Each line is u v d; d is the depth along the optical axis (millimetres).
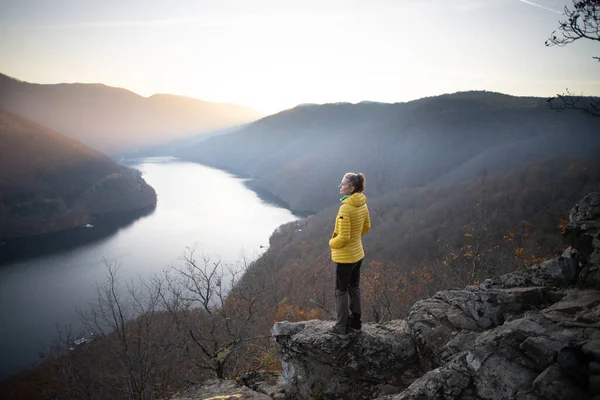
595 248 5117
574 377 3240
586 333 3838
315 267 53906
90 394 10766
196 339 9828
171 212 143875
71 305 65688
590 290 4887
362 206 5133
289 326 6129
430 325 5527
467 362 4027
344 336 5434
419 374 5297
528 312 4809
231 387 6746
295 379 5852
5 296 70812
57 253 97562
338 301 5426
